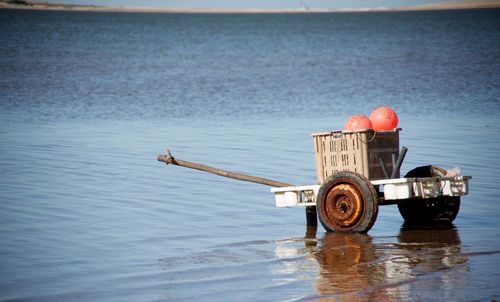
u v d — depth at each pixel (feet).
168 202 76.33
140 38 450.71
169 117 149.48
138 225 67.31
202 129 130.72
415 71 254.47
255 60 311.68
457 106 163.94
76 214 70.90
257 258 56.54
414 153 103.19
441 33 478.59
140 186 83.71
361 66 278.26
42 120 141.79
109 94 191.42
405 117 145.79
